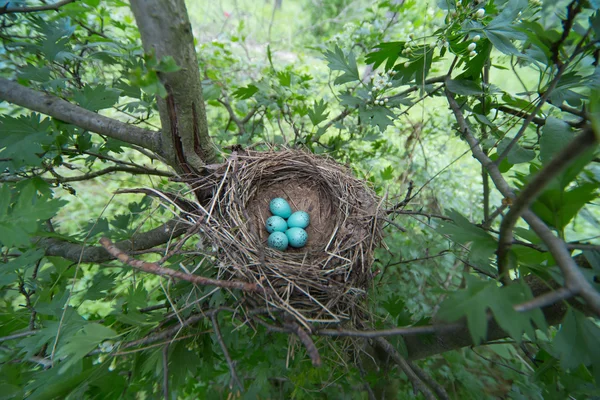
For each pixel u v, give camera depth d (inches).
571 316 32.8
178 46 37.6
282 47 197.0
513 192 42.2
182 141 50.8
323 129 89.2
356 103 68.9
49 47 62.9
